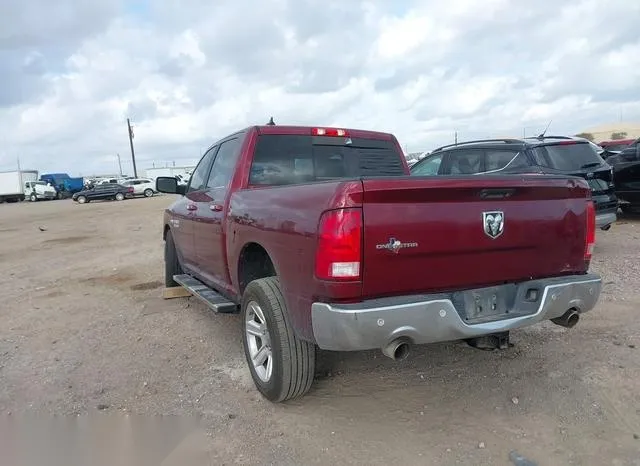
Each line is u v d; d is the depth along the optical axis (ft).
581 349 15.07
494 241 11.12
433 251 10.48
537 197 11.73
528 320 11.31
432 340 10.50
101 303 22.90
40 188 188.75
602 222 26.73
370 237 9.91
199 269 18.63
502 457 10.27
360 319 9.80
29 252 42.14
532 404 12.21
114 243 44.96
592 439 10.77
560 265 12.22
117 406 12.91
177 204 21.22
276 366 11.93
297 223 10.83
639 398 12.22
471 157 28.40
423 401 12.55
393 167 17.53
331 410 12.26
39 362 16.05
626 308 18.30
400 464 10.14
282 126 15.87
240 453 10.67
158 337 17.79
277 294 12.11
